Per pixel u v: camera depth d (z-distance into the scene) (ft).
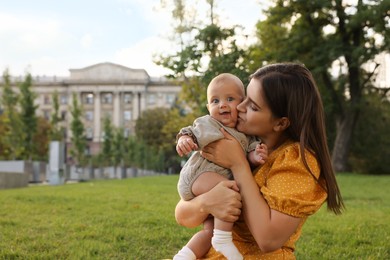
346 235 19.36
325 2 80.18
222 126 6.76
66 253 15.60
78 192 40.63
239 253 6.38
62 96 294.87
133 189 46.01
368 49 80.94
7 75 114.83
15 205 28.96
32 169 80.38
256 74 6.73
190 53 52.39
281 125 6.60
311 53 85.97
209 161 6.79
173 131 112.88
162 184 58.18
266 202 6.17
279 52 82.07
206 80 51.57
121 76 297.12
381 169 111.75
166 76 55.26
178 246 17.30
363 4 81.92
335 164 91.66
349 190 46.29
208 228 6.93
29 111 114.21
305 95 6.45
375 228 21.40
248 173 6.37
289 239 6.65
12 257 15.11
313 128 6.54
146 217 23.59
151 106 296.10
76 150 160.76
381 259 15.40
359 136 107.76
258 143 6.84
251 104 6.64
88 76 297.53
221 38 52.11
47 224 21.58
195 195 6.81
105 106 295.69
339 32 87.71
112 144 174.50
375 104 105.70
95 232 19.31
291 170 6.24
